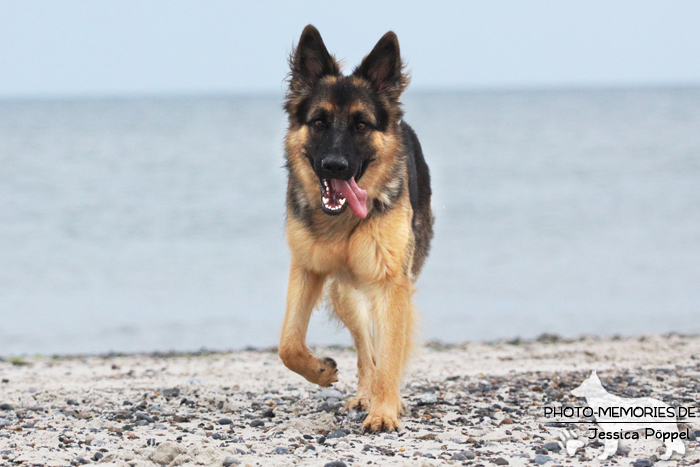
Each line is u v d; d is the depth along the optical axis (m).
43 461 4.84
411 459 4.96
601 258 21.42
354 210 6.14
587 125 88.25
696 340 11.66
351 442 5.55
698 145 56.91
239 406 6.90
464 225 27.05
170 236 25.22
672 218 27.16
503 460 4.90
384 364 6.22
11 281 19.09
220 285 18.75
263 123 110.06
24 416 6.34
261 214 29.28
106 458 4.90
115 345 13.96
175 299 17.50
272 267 20.80
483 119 106.06
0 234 25.30
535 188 36.00
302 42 6.91
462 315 16.27
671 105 150.50
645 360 9.55
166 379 8.68
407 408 6.68
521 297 17.61
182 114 154.00
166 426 6.01
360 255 6.39
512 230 25.98
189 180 40.28
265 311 16.50
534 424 6.04
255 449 5.27
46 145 64.88
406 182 6.84
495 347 11.45
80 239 24.55
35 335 14.54
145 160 51.81
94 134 83.06
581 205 30.53
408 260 6.61
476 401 7.03
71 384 8.28
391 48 6.86
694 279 18.80
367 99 6.61
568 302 17.06
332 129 6.46
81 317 15.87
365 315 7.16
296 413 6.66
